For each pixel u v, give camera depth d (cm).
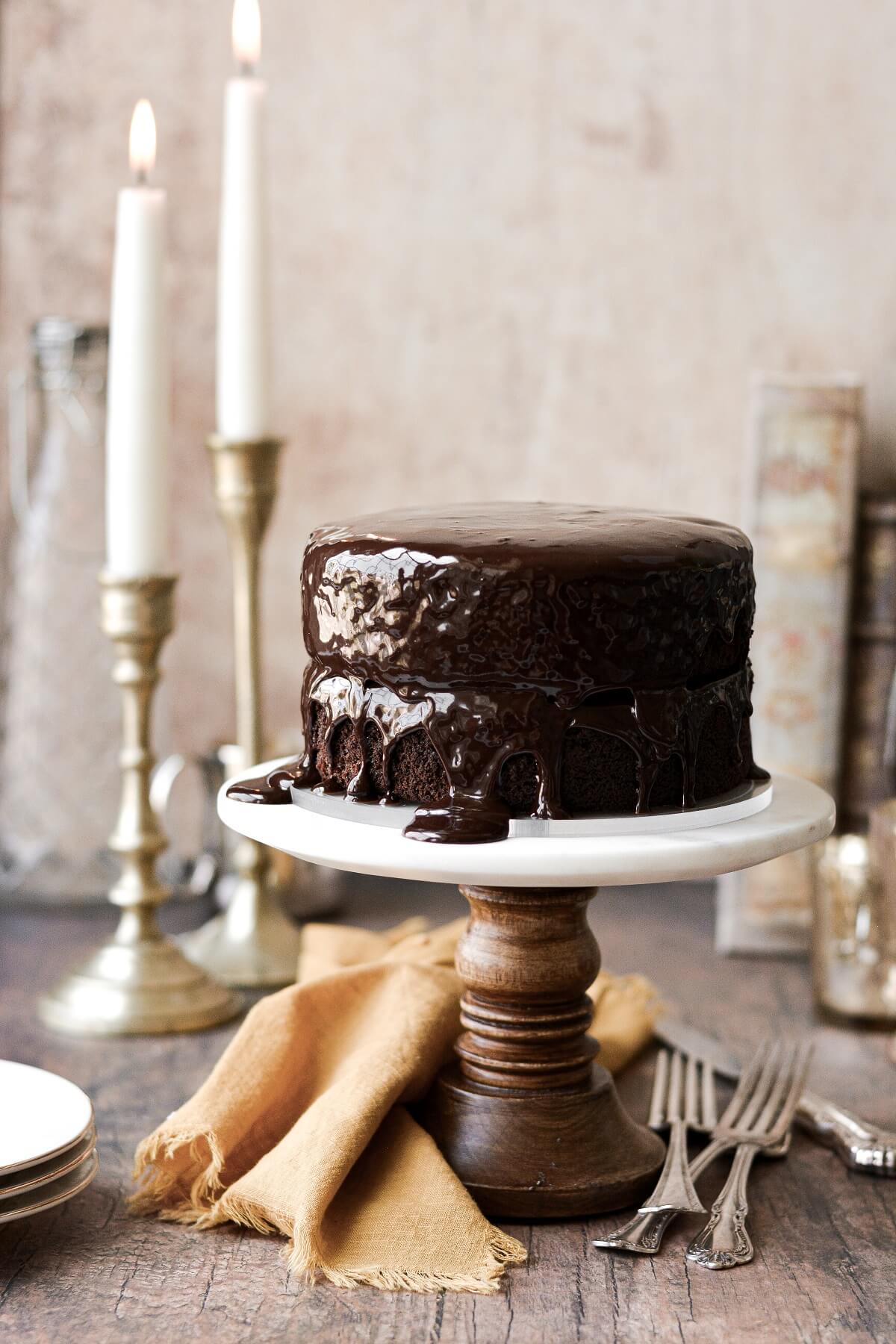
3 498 150
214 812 140
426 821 101
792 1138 114
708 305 148
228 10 148
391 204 149
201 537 151
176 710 152
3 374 150
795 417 137
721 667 105
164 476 125
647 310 148
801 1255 104
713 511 150
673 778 104
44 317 150
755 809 105
